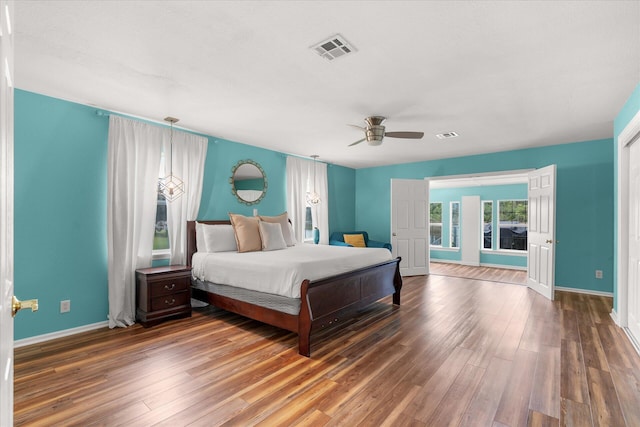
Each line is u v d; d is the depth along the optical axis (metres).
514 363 2.60
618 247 3.46
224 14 1.84
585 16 1.84
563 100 3.17
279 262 3.10
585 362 2.61
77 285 3.31
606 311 3.99
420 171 6.67
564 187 5.07
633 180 3.15
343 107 3.39
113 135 3.49
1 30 0.76
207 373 2.46
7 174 0.88
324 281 2.99
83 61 2.42
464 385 2.28
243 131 4.36
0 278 0.75
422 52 2.26
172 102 3.27
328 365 2.59
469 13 1.82
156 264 3.99
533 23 1.91
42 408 2.00
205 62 2.42
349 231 7.39
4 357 0.84
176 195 4.10
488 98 3.13
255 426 1.85
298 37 2.08
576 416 1.92
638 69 2.49
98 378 2.38
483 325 3.50
